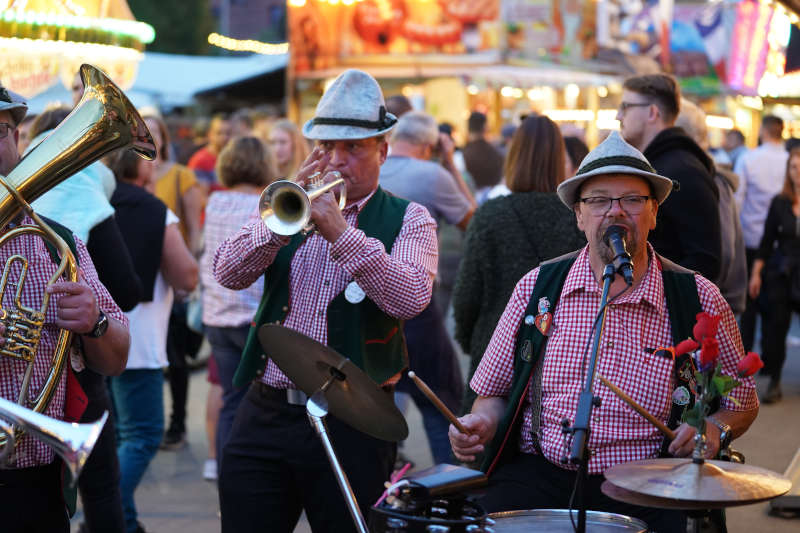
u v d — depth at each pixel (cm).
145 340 486
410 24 1498
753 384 312
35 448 285
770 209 756
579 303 310
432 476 255
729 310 312
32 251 288
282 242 328
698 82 1609
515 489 312
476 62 1505
